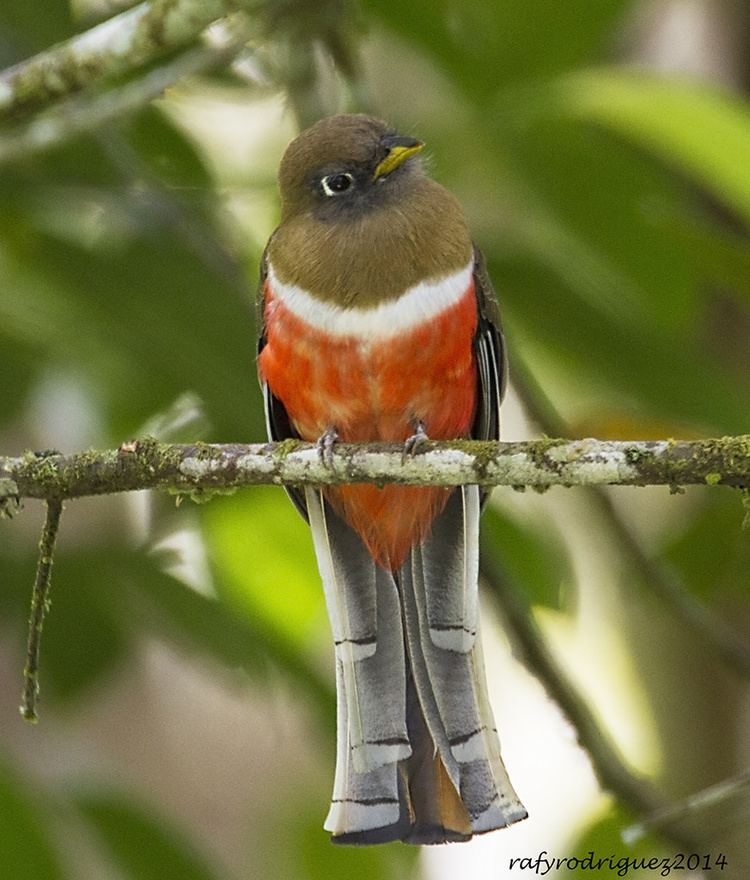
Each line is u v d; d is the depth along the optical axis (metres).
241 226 13.22
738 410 11.45
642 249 11.82
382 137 9.66
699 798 9.49
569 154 11.57
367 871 12.30
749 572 11.52
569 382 13.69
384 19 11.66
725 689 13.32
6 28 12.17
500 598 11.34
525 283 11.69
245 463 8.73
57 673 11.78
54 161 11.97
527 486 8.48
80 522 13.05
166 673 14.27
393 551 9.48
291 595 13.13
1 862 10.16
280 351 9.41
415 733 9.09
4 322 11.82
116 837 11.03
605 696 13.76
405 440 9.29
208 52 11.34
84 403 12.80
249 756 14.21
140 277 11.66
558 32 11.59
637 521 13.80
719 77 13.44
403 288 9.20
